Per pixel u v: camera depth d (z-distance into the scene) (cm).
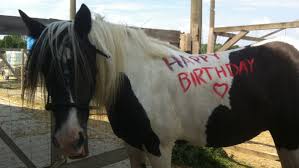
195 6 477
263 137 614
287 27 427
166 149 232
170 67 234
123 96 223
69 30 190
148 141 227
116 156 405
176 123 233
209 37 508
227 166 455
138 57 229
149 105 222
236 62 246
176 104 231
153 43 239
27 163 304
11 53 1134
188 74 235
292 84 235
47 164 418
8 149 477
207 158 462
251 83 237
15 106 827
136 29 238
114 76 215
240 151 502
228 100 235
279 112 238
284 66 238
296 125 238
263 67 241
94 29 209
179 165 448
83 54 188
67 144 178
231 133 243
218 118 237
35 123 629
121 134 233
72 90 182
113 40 217
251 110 240
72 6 540
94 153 468
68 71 182
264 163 479
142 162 257
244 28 473
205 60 248
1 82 1302
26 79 197
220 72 240
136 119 222
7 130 576
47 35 189
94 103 222
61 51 183
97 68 209
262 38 516
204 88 235
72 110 182
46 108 193
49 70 184
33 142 513
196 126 239
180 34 484
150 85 225
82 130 184
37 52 190
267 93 238
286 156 250
